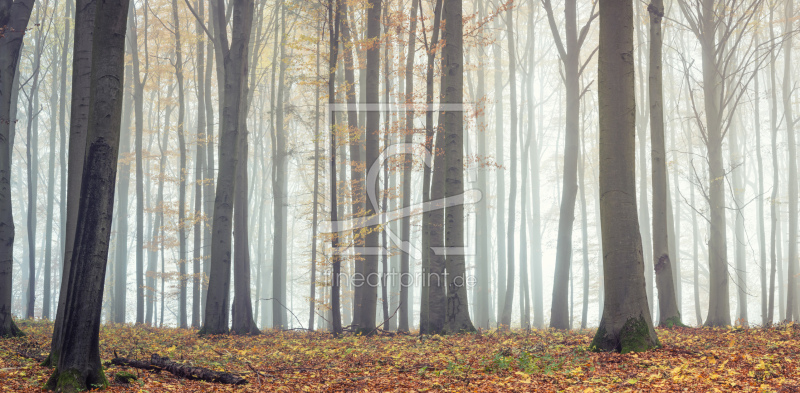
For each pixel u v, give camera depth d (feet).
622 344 29.89
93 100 23.30
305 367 30.91
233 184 54.24
